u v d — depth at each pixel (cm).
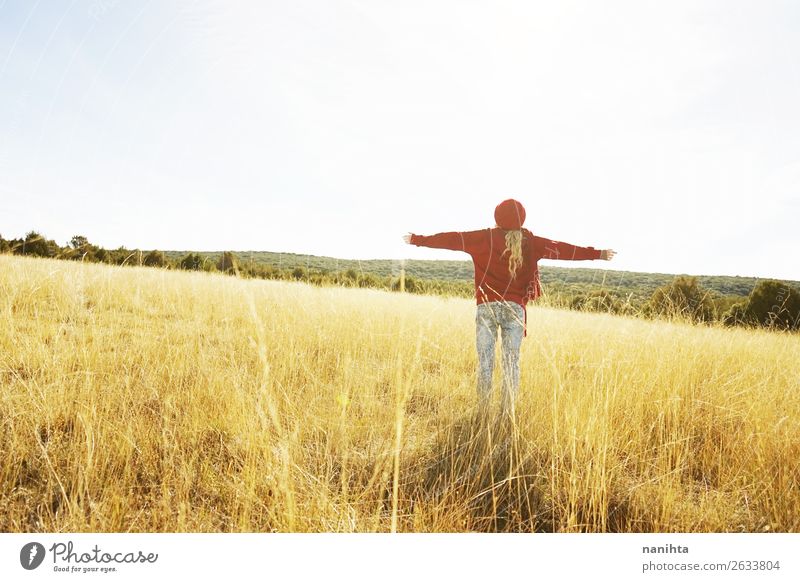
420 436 271
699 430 285
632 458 249
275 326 476
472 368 430
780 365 379
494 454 237
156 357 346
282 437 216
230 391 289
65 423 242
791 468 229
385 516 205
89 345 351
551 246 311
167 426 235
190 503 199
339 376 350
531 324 466
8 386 266
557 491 213
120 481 202
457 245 299
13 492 192
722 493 220
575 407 247
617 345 368
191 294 623
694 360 347
